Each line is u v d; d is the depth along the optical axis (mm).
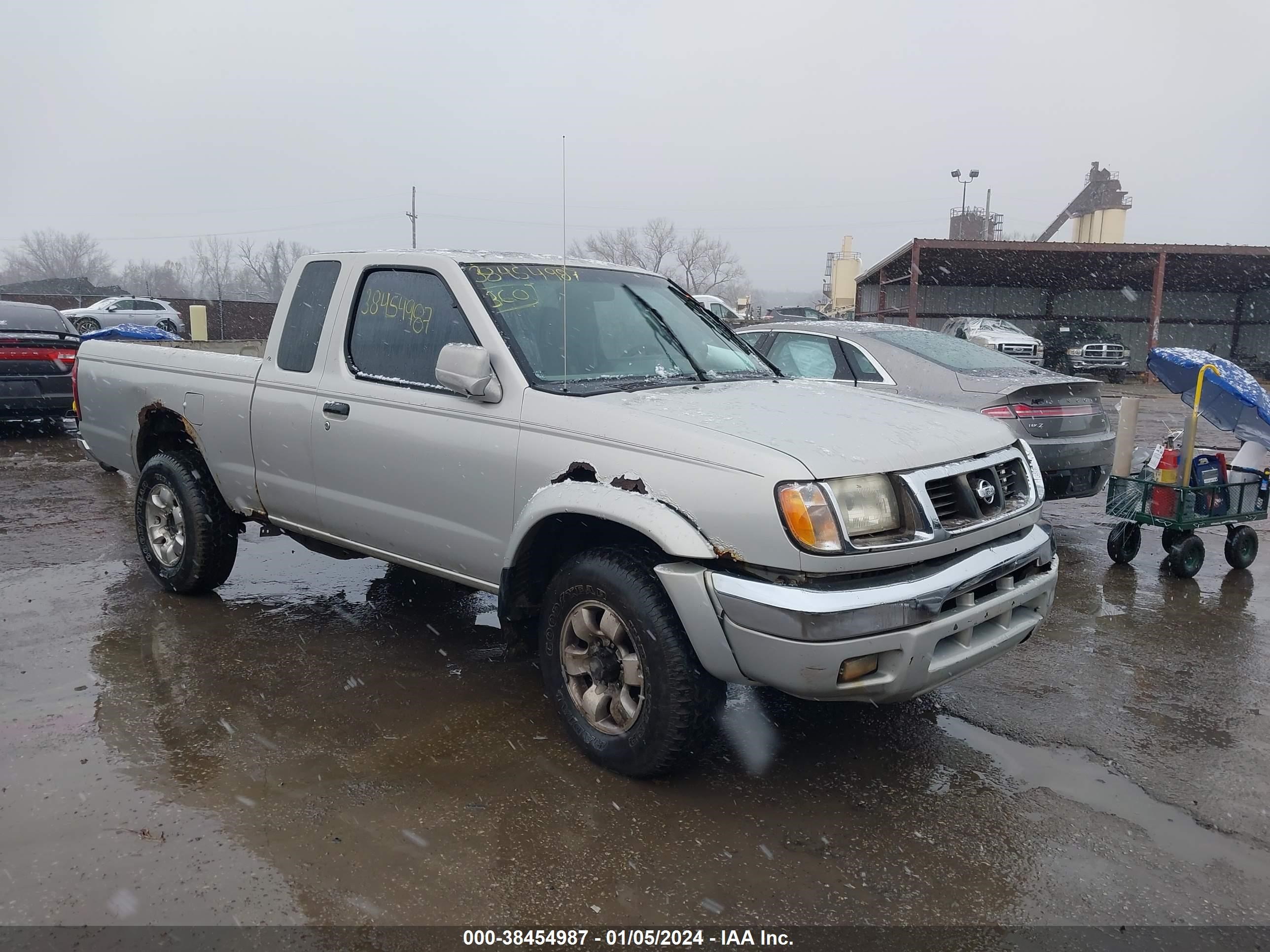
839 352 6973
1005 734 3691
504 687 4047
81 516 7055
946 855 2855
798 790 3230
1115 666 4406
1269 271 28578
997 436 3545
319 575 5691
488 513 3584
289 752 3422
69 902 2543
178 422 5090
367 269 4250
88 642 4484
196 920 2480
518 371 3555
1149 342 27266
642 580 3105
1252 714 3895
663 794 3184
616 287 4340
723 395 3627
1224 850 2902
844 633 2766
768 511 2824
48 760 3316
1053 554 3527
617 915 2543
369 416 3988
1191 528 5840
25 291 49938
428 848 2832
